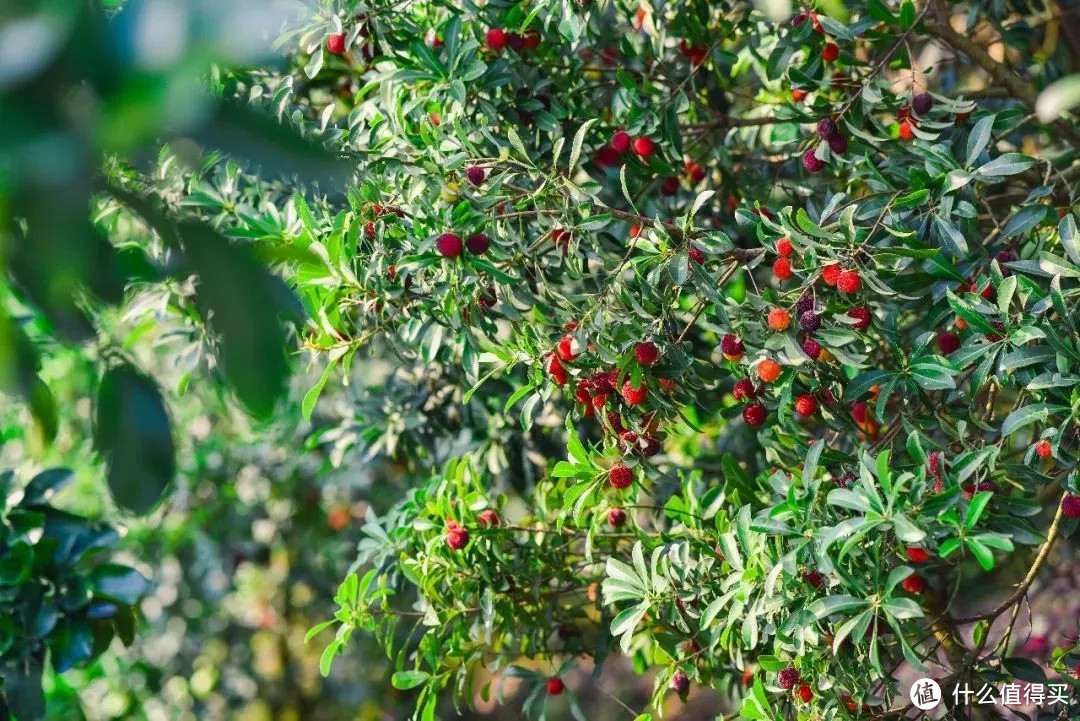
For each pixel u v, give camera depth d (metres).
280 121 1.29
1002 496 2.29
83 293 1.44
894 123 2.58
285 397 1.31
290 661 4.31
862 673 2.33
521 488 2.85
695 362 2.38
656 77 2.64
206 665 4.20
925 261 2.31
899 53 2.62
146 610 3.90
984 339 2.29
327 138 2.50
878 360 2.56
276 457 3.82
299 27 2.47
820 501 2.32
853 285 2.25
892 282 2.34
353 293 2.38
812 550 2.25
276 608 4.27
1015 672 2.39
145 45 1.09
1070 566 2.94
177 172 1.77
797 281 2.55
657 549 2.40
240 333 1.25
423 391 2.82
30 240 1.14
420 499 2.65
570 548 2.68
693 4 2.64
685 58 2.71
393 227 2.39
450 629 2.64
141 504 1.58
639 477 2.43
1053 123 2.65
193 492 3.86
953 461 2.29
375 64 2.50
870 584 2.24
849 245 2.26
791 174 2.76
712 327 2.29
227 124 1.25
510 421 2.78
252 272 1.27
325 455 3.63
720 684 2.67
